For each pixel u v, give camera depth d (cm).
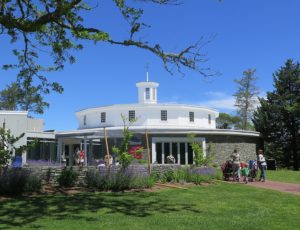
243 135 4306
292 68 5578
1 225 978
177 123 4712
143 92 5372
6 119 2942
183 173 2112
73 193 1578
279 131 5472
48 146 4122
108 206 1286
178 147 4038
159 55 1259
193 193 1683
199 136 4053
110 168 1814
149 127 4450
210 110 4991
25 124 2970
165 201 1433
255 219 1137
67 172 1745
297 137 5444
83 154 3294
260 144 4872
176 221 1066
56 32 1452
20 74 1566
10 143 1642
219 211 1261
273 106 5462
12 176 1515
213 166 2595
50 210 1192
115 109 4759
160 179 2047
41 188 1627
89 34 1240
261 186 2169
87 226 979
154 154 3984
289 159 5459
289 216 1207
